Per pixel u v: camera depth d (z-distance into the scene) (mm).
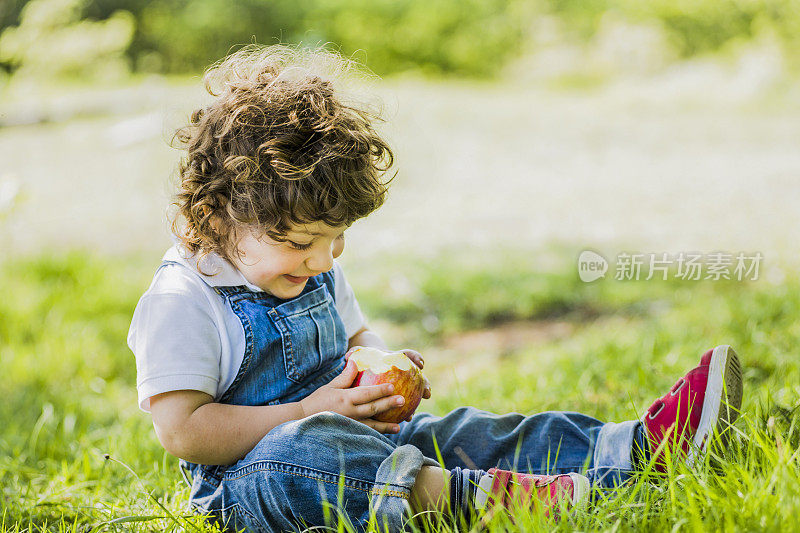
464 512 2371
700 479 2273
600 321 6863
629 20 25812
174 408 2432
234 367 2561
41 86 17188
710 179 12250
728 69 20984
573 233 9781
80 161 13500
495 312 7367
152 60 25500
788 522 1985
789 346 4281
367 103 2896
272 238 2430
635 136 15797
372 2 27266
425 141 15227
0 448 3926
